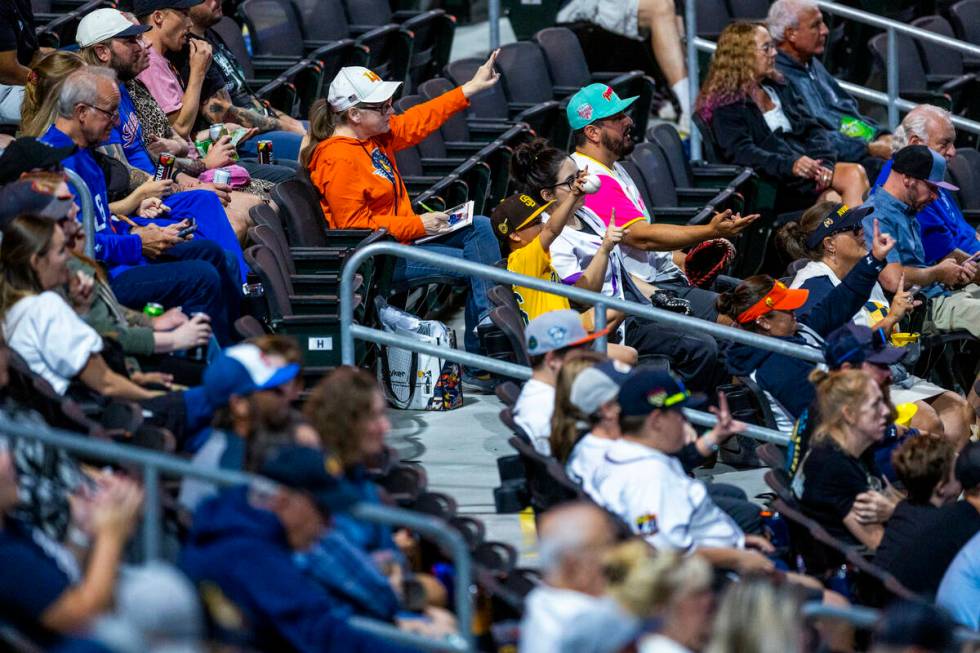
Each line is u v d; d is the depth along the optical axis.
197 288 19.78
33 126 20.55
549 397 17.89
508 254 24.16
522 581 15.18
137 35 23.06
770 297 21.59
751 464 22.23
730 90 29.77
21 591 11.37
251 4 31.45
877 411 17.45
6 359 14.73
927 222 27.31
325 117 24.05
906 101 34.09
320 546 12.98
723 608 11.59
